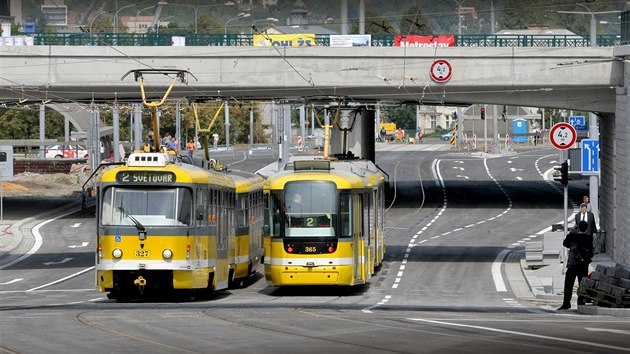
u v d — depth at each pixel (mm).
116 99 145375
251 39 135625
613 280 69438
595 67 128125
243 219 97250
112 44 136500
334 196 87750
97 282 79000
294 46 132875
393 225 166125
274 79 133000
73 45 134250
